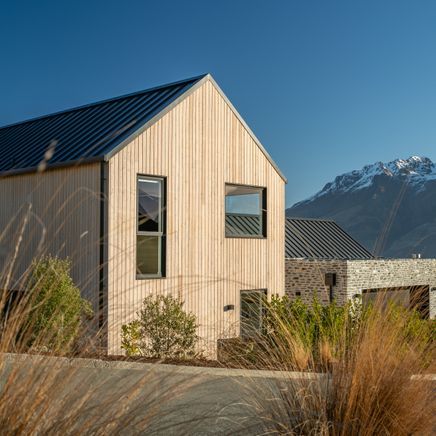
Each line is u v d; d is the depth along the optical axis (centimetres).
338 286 2500
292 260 2617
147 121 1580
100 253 1448
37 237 1566
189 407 475
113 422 288
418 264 2825
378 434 387
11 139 1916
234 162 1797
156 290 1554
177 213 1641
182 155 1666
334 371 413
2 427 251
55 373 270
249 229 1841
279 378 443
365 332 421
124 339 1143
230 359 600
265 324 600
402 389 395
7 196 1672
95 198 1472
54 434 264
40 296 783
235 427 425
